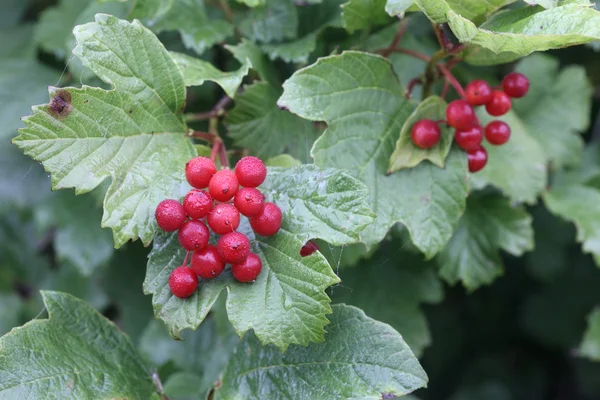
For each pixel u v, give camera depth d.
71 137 0.38
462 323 0.71
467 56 0.41
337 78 0.41
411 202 0.41
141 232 0.38
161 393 0.41
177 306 0.37
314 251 0.38
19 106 0.50
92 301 0.51
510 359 0.74
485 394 0.72
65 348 0.39
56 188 0.37
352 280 0.48
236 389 0.40
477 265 0.48
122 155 0.38
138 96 0.39
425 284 0.49
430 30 0.48
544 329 0.68
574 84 0.51
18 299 0.52
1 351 0.38
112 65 0.38
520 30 0.38
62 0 0.50
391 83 0.42
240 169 0.37
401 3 0.39
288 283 0.37
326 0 0.46
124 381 0.40
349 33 0.44
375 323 0.38
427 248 0.41
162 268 0.38
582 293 0.66
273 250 0.38
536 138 0.51
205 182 0.37
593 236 0.49
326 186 0.38
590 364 0.70
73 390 0.38
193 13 0.45
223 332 0.45
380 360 0.38
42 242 0.53
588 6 0.37
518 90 0.41
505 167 0.47
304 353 0.39
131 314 0.51
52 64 0.51
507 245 0.48
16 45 0.52
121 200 0.38
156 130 0.39
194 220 0.37
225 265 0.38
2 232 0.53
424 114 0.41
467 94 0.41
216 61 0.47
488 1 0.39
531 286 0.68
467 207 0.48
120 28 0.38
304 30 0.46
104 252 0.49
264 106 0.43
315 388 0.39
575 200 0.51
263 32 0.45
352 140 0.41
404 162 0.41
